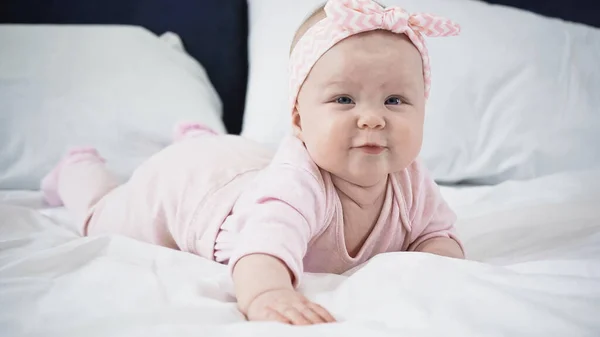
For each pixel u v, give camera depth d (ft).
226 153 4.04
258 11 7.29
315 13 3.43
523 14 6.60
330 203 3.17
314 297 2.75
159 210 3.91
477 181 5.80
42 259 3.13
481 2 6.91
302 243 2.94
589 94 5.99
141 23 7.72
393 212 3.36
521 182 5.12
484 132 5.77
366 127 2.96
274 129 6.12
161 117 6.11
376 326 2.29
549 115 5.82
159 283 2.85
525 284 2.68
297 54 3.30
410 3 6.61
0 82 5.90
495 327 2.25
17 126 5.71
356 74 3.02
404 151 3.06
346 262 3.33
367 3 3.14
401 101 3.11
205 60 7.80
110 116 5.94
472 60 6.04
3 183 5.50
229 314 2.54
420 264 2.83
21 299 2.70
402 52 3.11
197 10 7.79
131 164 5.70
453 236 3.63
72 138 5.73
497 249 3.84
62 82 6.04
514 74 6.00
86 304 2.63
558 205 4.32
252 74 6.79
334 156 3.03
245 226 3.06
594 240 3.78
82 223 4.35
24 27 6.57
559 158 5.67
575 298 2.50
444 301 2.47
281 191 3.03
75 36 6.57
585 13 7.61
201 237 3.64
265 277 2.65
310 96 3.16
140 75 6.38
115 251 3.39
